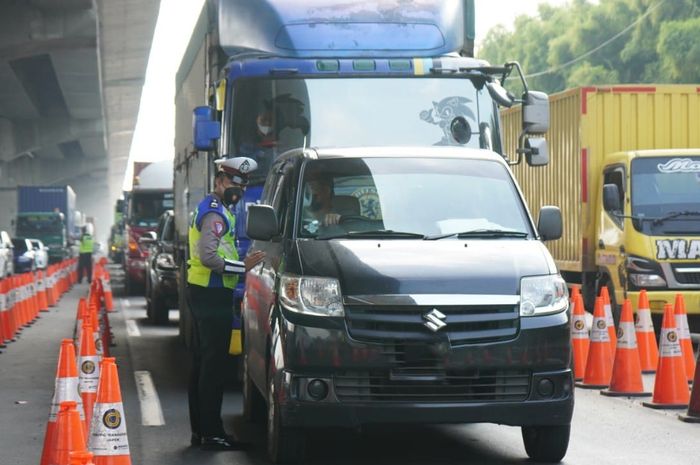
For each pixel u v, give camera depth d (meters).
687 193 28.12
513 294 13.46
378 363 13.11
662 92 31.33
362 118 21.16
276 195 16.30
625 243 28.08
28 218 101.75
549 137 33.75
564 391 13.46
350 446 15.37
